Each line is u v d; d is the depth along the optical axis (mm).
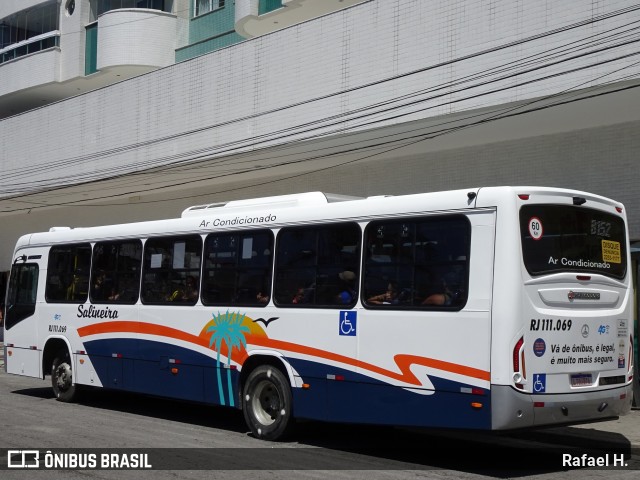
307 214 10312
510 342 8148
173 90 22000
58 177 25969
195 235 11820
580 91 13148
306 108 18203
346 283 9703
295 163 20062
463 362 8422
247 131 19656
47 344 14445
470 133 15773
